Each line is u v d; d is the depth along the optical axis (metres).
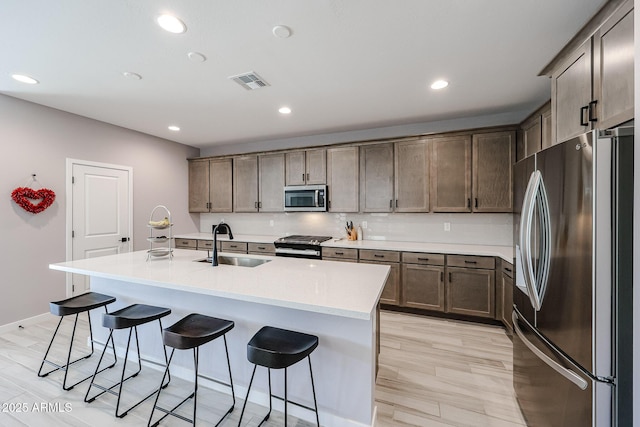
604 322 1.13
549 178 1.42
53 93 2.84
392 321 3.26
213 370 2.07
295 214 4.68
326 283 1.81
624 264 1.11
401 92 2.79
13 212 3.00
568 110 1.93
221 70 2.34
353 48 2.02
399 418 1.77
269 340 1.60
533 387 1.62
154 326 2.30
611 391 1.13
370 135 4.07
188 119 3.64
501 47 2.01
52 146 3.27
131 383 2.11
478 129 3.29
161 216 4.61
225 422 1.74
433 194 3.52
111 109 3.29
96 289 2.59
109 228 3.87
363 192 3.87
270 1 1.55
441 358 2.46
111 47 2.01
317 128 4.04
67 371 2.04
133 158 4.18
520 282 1.80
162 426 1.69
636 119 1.11
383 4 1.58
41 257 3.21
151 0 1.54
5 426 1.69
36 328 3.03
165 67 2.29
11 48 2.01
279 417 1.80
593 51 1.65
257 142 4.89
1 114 2.88
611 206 1.12
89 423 1.72
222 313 2.03
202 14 1.66
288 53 2.09
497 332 2.96
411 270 3.39
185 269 2.20
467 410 1.84
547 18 1.69
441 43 1.96
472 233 3.65
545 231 1.44
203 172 5.00
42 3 1.56
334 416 1.72
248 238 4.51
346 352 1.68
